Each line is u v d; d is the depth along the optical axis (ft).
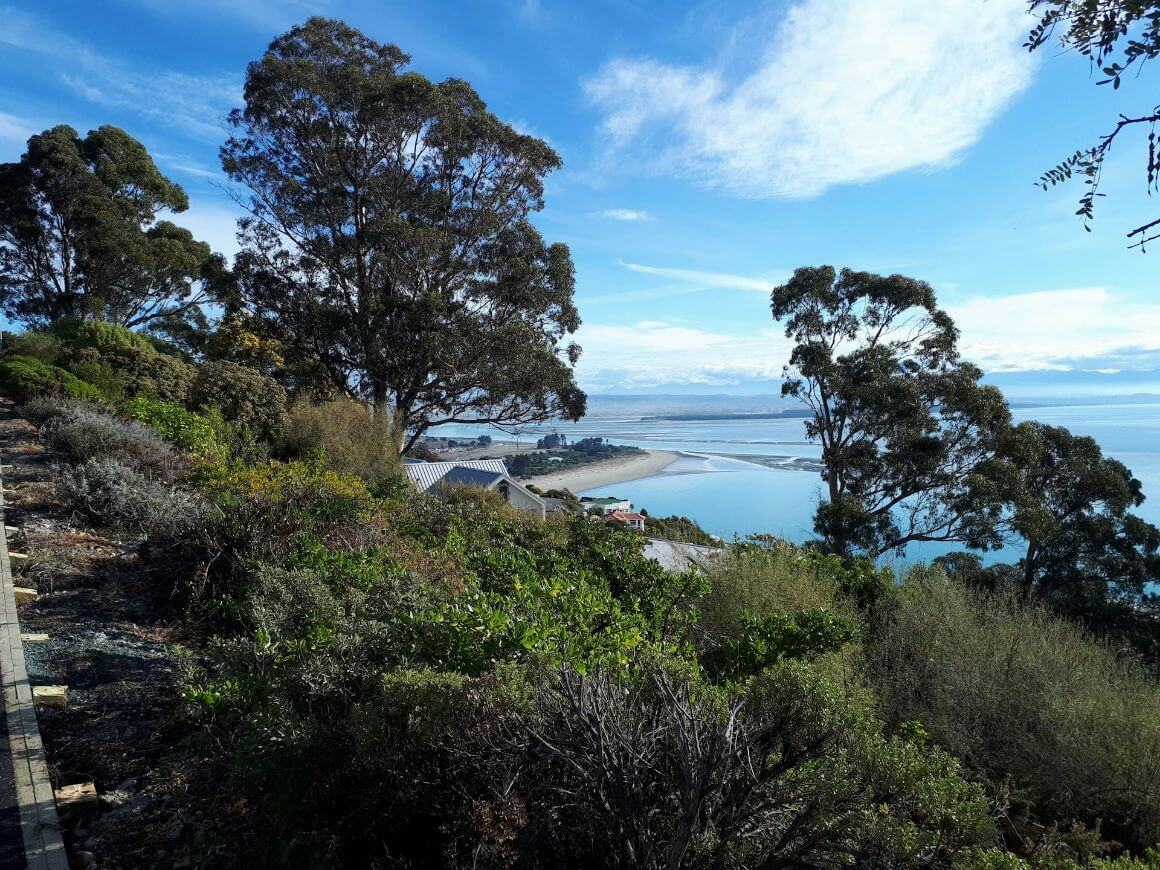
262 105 64.75
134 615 14.70
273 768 8.16
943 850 9.03
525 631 11.37
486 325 67.56
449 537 22.85
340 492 24.86
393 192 68.85
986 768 16.69
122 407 39.27
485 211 69.62
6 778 8.79
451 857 7.53
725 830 7.17
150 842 8.16
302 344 68.74
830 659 18.33
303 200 67.05
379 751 8.21
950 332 77.41
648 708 8.71
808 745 8.55
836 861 7.77
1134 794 14.80
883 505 79.00
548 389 69.87
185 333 104.88
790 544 29.66
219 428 40.78
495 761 7.99
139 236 92.53
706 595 23.15
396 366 64.80
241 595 14.98
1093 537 63.98
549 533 29.73
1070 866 10.25
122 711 10.93
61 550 17.22
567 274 69.36
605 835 7.53
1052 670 19.95
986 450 71.87
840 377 77.97
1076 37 6.16
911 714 18.38
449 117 66.64
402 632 12.11
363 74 66.74
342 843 7.89
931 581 27.14
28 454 27.37
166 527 17.54
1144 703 18.21
